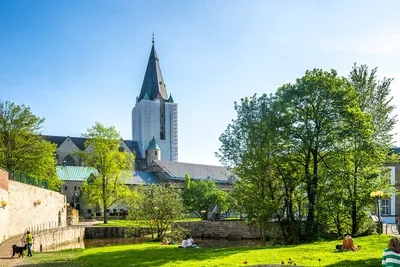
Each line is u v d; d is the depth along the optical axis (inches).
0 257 1141.1
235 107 1678.2
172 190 2139.5
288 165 1681.8
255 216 1546.5
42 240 1678.2
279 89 1711.4
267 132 1578.5
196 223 2785.4
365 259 800.3
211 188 4005.9
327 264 756.6
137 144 6781.5
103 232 2541.8
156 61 7121.1
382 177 1631.4
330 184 1579.7
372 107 1737.2
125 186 2974.9
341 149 1600.6
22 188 1830.7
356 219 1578.5
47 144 2726.4
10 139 2551.7
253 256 927.7
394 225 2009.1
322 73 1635.1
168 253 1146.0
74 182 4463.6
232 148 1658.5
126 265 924.6
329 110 1595.7
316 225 1561.3
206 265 815.7
